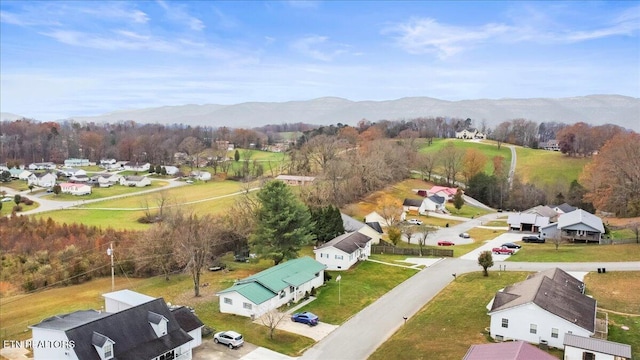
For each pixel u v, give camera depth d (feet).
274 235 227.61
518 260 236.63
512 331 144.05
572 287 165.58
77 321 134.51
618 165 350.84
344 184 388.57
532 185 483.51
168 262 235.40
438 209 403.75
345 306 182.60
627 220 323.78
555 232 285.02
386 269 231.71
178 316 147.64
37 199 467.93
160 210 353.10
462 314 166.81
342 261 230.68
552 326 138.31
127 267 247.70
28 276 239.09
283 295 183.42
